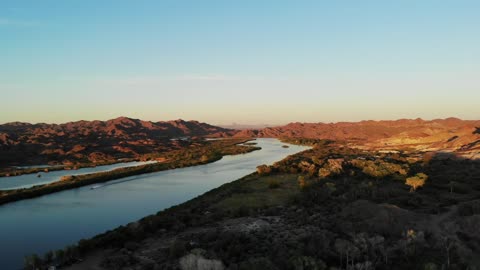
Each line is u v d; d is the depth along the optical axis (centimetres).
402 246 5259
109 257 5566
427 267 4406
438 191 8912
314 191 9038
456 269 4544
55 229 7475
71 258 5597
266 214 7694
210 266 4653
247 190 10206
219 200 9225
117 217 8325
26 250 6353
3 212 8750
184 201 9844
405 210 6794
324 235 5650
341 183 10494
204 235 6247
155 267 4959
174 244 5575
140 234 6525
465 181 9919
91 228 7538
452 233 5847
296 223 6788
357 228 6134
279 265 4631
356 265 4594
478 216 6078
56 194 10769
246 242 5719
